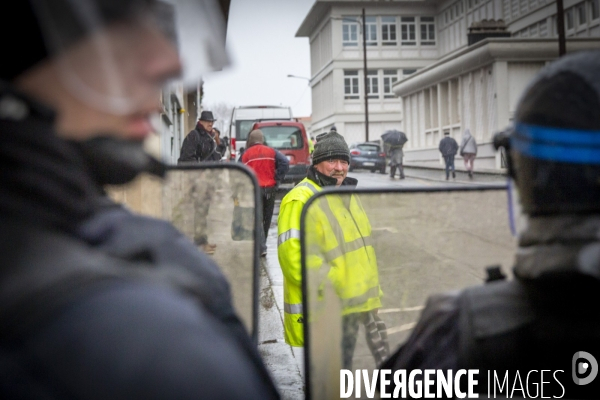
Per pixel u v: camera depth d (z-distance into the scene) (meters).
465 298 1.23
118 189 0.92
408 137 38.72
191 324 0.67
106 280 0.67
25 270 0.65
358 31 50.19
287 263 3.04
